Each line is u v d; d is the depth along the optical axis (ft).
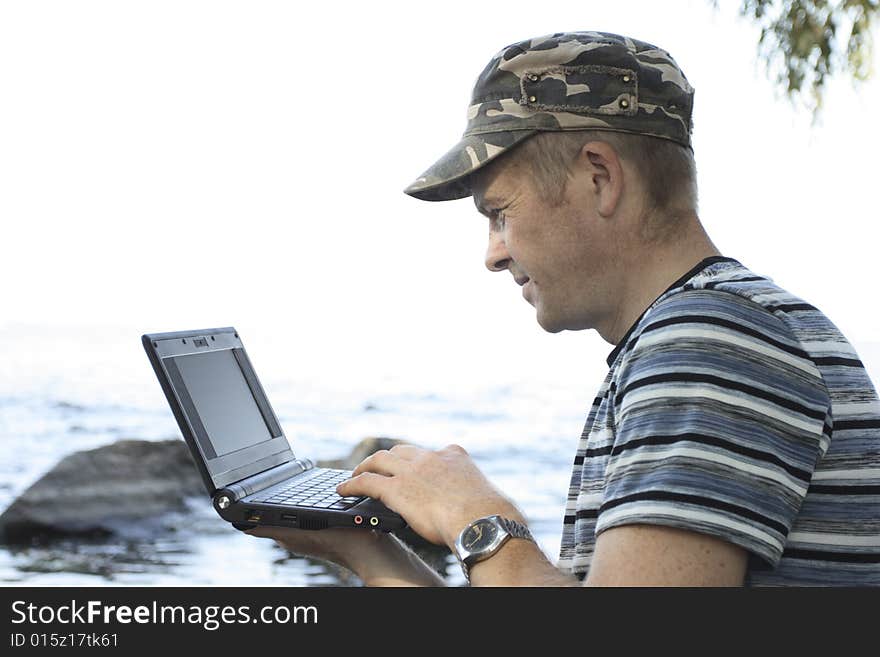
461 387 53.57
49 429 37.81
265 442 5.29
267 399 5.64
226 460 4.70
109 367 59.82
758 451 3.15
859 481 3.36
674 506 3.05
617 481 3.24
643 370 3.33
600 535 3.25
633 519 3.10
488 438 37.76
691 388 3.22
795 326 3.43
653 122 3.79
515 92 3.84
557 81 3.80
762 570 3.31
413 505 3.78
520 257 3.90
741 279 3.59
